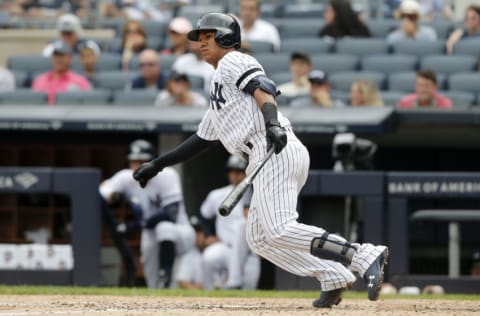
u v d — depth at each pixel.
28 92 41.91
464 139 39.25
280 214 19.52
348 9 48.56
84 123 36.88
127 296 25.78
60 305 22.38
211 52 19.97
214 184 38.62
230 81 19.45
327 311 20.16
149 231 34.03
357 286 31.27
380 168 40.16
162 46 50.00
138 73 44.69
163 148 37.88
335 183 32.06
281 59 44.78
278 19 54.91
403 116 36.56
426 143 39.81
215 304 23.02
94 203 33.00
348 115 36.31
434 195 31.94
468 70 44.69
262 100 19.09
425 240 37.97
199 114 37.19
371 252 19.58
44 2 62.06
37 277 33.12
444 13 59.53
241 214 33.38
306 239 19.62
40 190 33.03
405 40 47.06
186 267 34.25
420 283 31.61
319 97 39.03
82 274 33.00
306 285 31.91
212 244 34.28
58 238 36.91
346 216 32.53
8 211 36.97
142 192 34.12
